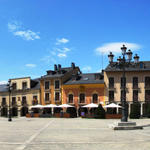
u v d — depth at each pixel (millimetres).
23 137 15508
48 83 52250
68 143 12906
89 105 42625
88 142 13188
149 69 45094
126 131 18359
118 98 45719
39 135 16469
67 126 23516
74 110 44875
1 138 15125
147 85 45062
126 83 45844
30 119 38438
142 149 10969
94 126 23203
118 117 36906
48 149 11195
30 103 53875
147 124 24094
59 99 50562
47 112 50875
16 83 56875
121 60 22516
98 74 48906
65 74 52531
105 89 46594
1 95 58156
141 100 44875
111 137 15062
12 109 56656
